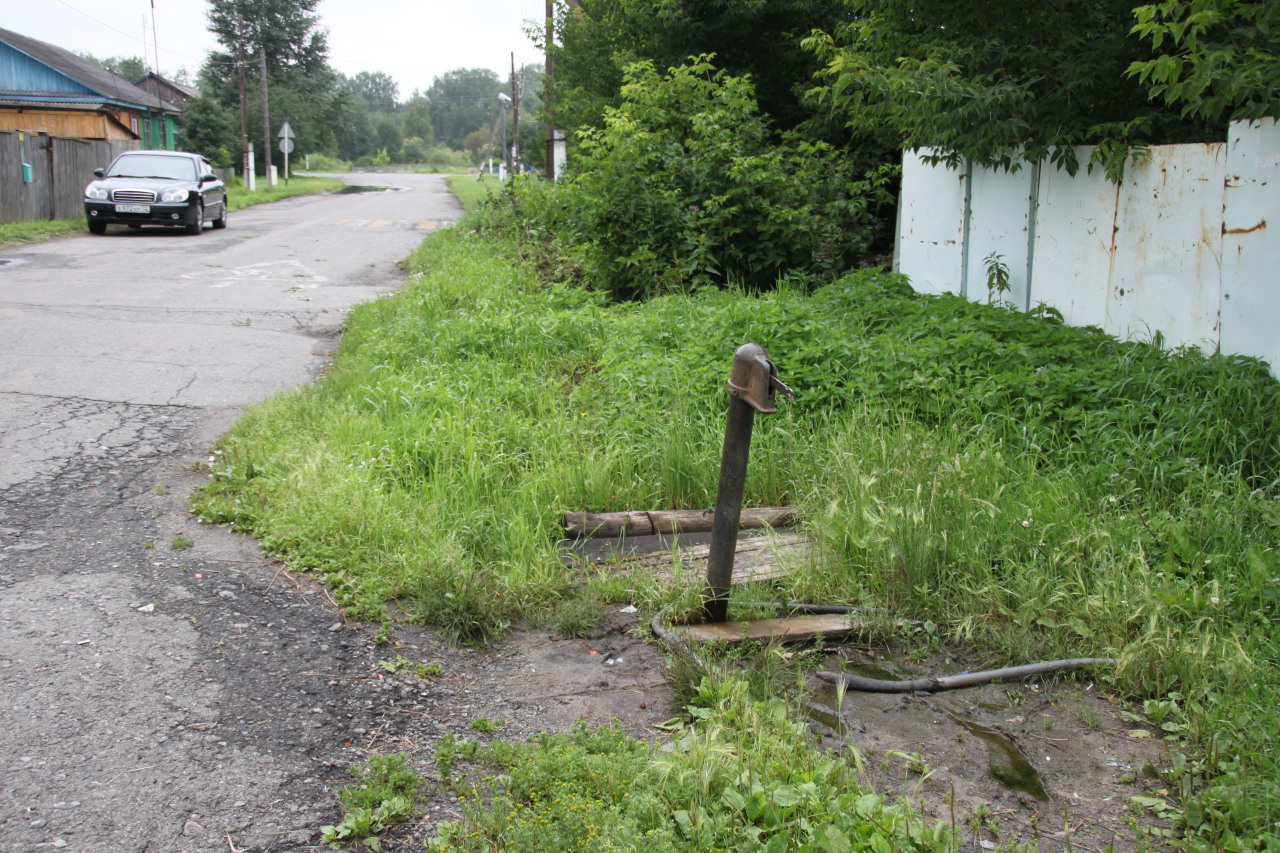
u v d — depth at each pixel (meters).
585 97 19.89
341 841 2.78
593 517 5.39
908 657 4.09
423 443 5.99
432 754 3.26
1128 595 4.24
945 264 10.26
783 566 4.79
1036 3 8.97
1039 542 4.62
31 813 2.80
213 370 8.35
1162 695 3.71
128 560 4.66
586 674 3.90
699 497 5.84
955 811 3.01
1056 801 3.10
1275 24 6.16
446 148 153.88
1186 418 5.80
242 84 43.97
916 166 10.73
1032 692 3.81
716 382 6.92
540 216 16.78
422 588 4.38
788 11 16.20
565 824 2.67
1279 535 4.71
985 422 6.17
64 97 37.84
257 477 5.71
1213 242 6.98
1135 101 9.01
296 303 11.95
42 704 3.38
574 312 9.69
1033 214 8.98
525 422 6.57
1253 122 6.59
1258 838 2.73
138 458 6.14
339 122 81.62
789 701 3.65
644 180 11.76
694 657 3.72
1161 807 3.02
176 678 3.62
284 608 4.28
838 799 2.75
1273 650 3.79
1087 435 5.89
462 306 10.52
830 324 8.35
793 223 11.68
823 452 5.89
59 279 13.05
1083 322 8.33
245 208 31.47
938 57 8.45
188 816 2.85
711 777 2.87
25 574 4.43
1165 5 5.95
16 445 6.17
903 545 4.57
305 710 3.48
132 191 19.62
